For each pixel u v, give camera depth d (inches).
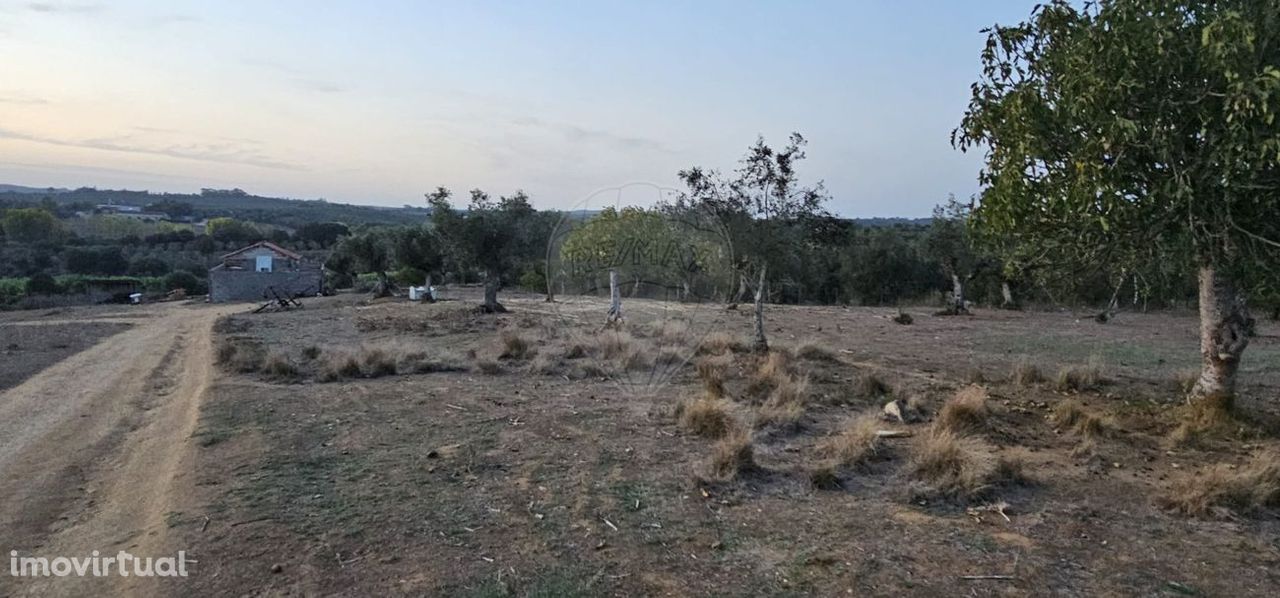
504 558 194.2
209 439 315.0
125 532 219.5
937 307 1221.1
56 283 1900.8
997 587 180.1
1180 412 353.1
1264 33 256.1
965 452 266.8
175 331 936.3
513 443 308.0
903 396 394.6
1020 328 838.5
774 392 392.8
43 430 367.9
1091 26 291.3
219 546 201.0
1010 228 332.5
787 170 554.3
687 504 236.5
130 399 450.3
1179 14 273.6
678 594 174.6
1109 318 921.5
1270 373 521.0
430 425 339.6
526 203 1016.9
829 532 214.2
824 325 849.5
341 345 687.7
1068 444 314.7
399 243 1333.7
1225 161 257.0
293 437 317.4
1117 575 187.8
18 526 229.8
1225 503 235.1
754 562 193.2
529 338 605.0
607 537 209.2
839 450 284.4
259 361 559.2
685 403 361.4
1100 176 274.8
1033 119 308.7
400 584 178.5
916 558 196.5
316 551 197.6
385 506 231.8
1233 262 298.8
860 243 1368.1
